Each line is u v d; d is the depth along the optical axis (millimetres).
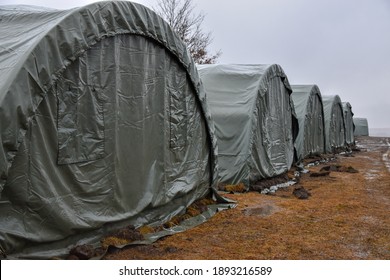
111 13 4648
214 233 5492
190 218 6125
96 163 4531
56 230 4051
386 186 9562
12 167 3584
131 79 5090
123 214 4977
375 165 14867
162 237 5160
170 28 5801
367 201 7711
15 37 4070
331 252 4758
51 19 4230
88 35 4277
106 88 4664
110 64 4727
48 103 3893
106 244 4539
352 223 6047
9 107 3371
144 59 5332
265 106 9594
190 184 6438
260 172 9242
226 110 8906
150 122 5469
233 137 8773
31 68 3578
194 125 6609
